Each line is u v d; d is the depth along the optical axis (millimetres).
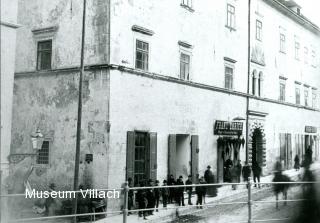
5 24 14383
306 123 46719
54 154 22703
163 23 24922
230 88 31750
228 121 30688
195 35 27812
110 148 20828
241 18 33562
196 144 26797
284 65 41688
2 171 14195
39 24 24094
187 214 18844
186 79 26953
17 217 14555
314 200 15578
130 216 19719
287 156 40875
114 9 21531
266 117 36875
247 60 34188
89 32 21953
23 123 24109
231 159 30672
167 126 24734
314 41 50406
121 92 21641
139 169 22766
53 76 23234
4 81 14359
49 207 20297
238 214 17641
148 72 23203
